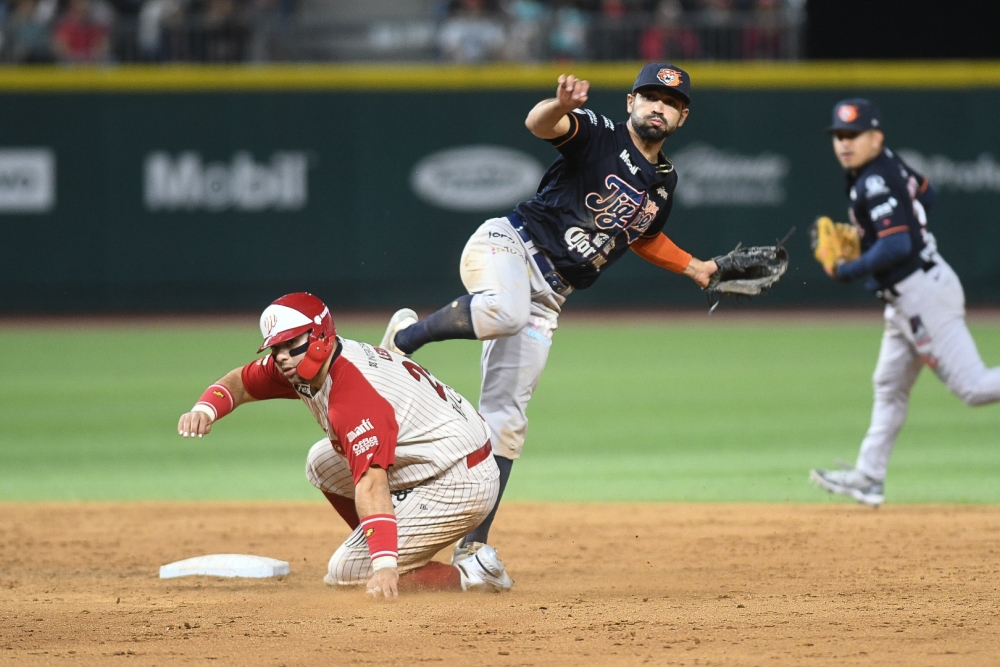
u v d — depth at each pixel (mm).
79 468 32344
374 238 74250
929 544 21953
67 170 73188
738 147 72562
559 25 74750
